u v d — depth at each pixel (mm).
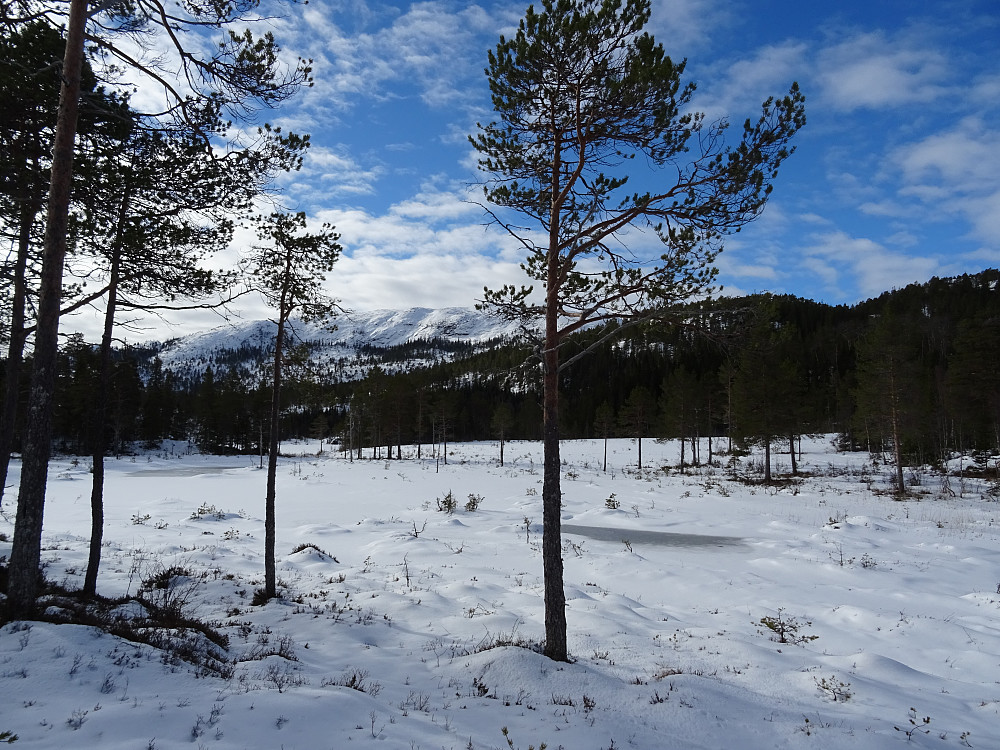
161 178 9156
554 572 8359
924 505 28047
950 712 7098
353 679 6906
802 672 8406
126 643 6164
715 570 16516
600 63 7930
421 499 33812
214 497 34281
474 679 7504
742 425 40594
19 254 9266
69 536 19672
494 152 8984
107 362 10406
